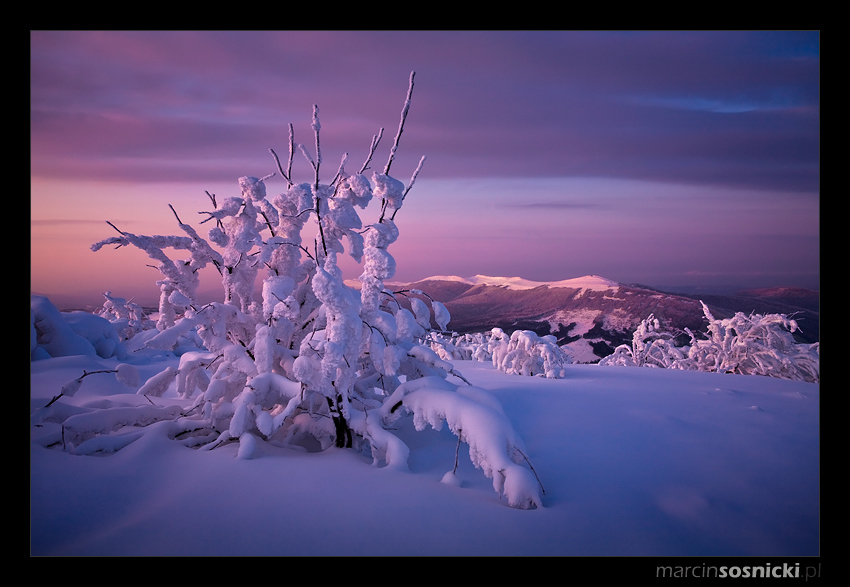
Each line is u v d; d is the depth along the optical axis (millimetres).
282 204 4129
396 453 3346
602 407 4879
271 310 3766
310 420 3947
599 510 2846
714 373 7945
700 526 2695
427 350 4012
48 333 7551
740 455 3670
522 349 7715
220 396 3854
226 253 4105
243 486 2912
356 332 3447
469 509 2789
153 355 9836
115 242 4055
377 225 3637
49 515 2535
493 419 3117
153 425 3627
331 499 2814
